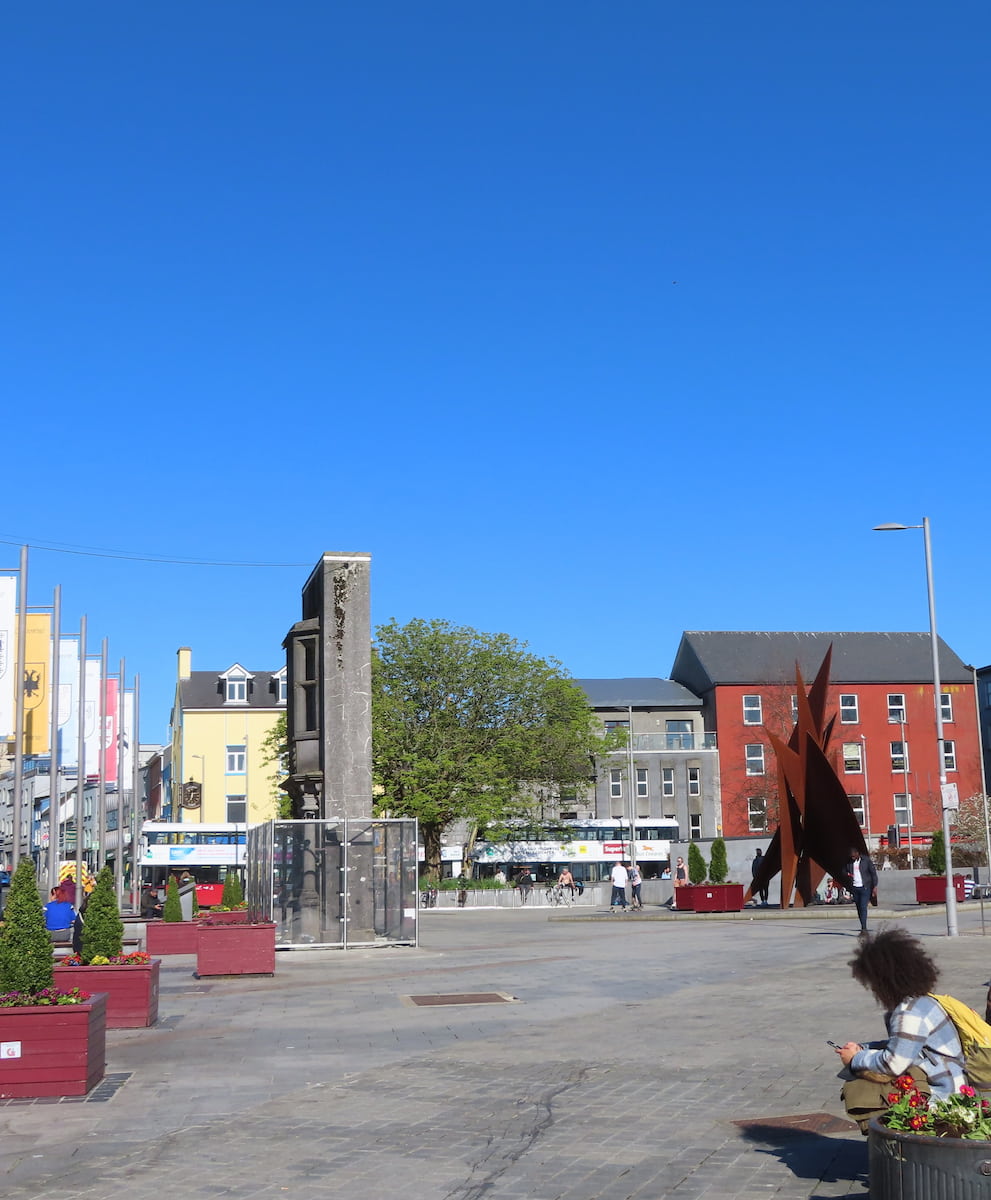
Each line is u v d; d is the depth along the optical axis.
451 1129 9.20
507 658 61.22
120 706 50.09
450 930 37.19
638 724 92.19
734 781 89.19
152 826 62.00
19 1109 10.21
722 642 94.19
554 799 66.50
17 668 31.56
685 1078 11.07
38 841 60.38
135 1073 11.85
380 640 60.38
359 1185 7.68
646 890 55.53
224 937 21.69
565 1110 9.79
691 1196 7.29
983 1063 6.51
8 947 11.33
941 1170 5.54
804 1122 9.17
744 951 24.62
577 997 17.42
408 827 27.62
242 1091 10.87
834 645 94.38
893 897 50.00
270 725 87.19
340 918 27.06
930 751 91.56
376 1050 13.01
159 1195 7.53
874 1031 13.53
